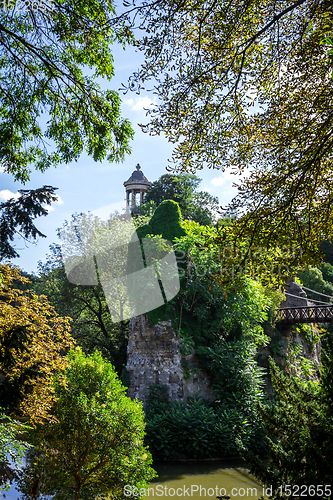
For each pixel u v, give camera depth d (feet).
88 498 24.76
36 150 19.95
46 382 23.95
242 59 17.76
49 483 25.27
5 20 16.78
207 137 19.61
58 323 27.63
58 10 15.46
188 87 17.87
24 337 21.83
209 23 17.37
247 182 19.97
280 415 19.97
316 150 18.35
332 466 15.76
